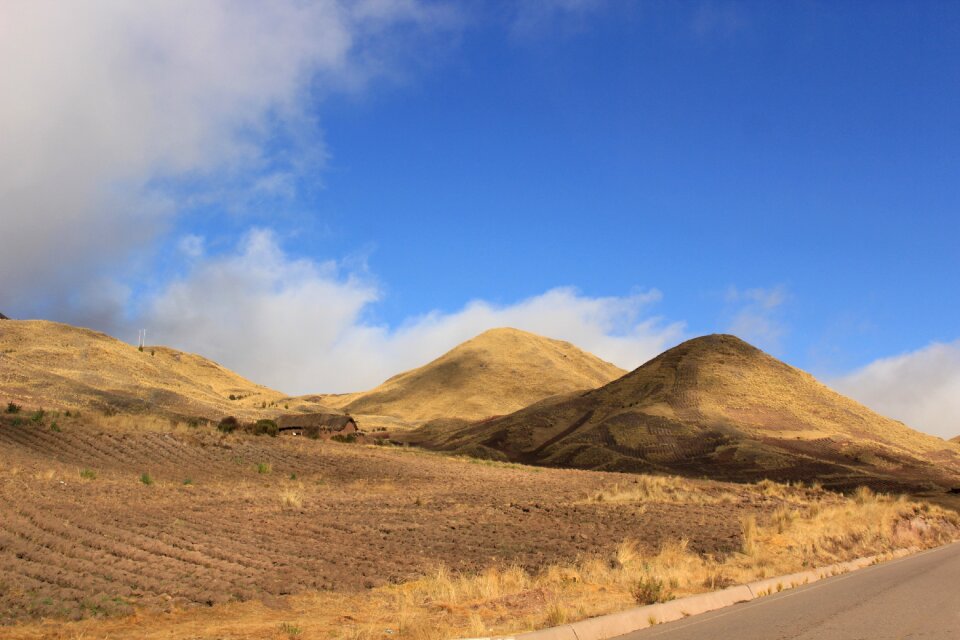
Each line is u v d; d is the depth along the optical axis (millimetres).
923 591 14758
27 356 116688
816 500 46250
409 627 11172
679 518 30469
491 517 28859
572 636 10375
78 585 13797
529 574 17969
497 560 20031
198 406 109062
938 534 32969
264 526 23125
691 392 130125
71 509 21453
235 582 15469
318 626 12008
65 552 16203
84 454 38219
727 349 153875
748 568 18844
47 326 138625
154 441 44719
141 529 20016
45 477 28188
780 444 105125
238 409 120625
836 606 12930
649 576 15445
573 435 117938
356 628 11570
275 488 35469
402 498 34594
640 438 109000
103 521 20469
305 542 21094
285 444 53625
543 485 44812
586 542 23625
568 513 30797
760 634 10414
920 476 90562
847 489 76938
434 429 165375
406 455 58656
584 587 15180
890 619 11508
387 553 20422
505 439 125438
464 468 53781
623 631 11094
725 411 121812
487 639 9773
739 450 99312
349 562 18766
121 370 122875
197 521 22547
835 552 22875
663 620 11992
